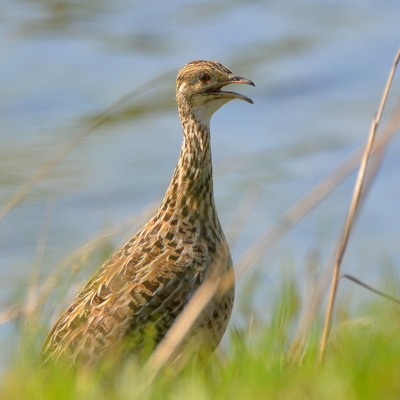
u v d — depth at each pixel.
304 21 28.27
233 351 8.42
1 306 12.23
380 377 6.62
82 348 8.10
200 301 7.77
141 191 18.94
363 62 25.66
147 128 21.59
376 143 9.00
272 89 24.31
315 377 6.82
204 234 8.89
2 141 20.66
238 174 19.84
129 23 26.86
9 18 26.30
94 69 23.97
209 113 9.37
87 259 10.55
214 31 26.92
